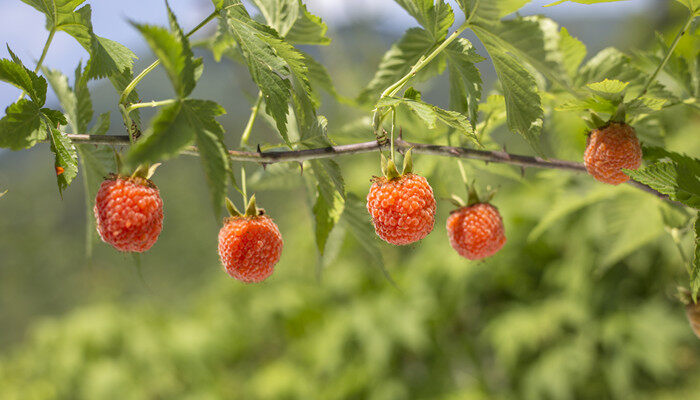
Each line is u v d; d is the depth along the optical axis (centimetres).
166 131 34
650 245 67
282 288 98
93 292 244
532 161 40
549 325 72
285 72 37
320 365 83
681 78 42
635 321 69
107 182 37
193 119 34
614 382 68
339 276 92
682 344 75
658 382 71
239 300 104
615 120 39
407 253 94
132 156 33
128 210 37
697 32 40
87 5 38
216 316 99
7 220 315
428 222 38
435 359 82
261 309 94
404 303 82
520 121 39
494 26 39
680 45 45
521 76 39
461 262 77
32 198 342
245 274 39
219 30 43
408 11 41
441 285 82
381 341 79
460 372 84
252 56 37
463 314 83
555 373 70
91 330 92
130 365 89
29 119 37
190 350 90
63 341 94
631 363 67
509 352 72
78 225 329
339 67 165
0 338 259
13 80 37
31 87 37
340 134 46
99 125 41
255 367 99
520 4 38
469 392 77
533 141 39
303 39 42
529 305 78
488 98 42
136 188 37
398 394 78
